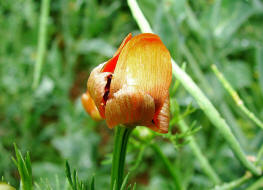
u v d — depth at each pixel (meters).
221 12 0.35
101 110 0.17
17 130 0.55
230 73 0.38
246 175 0.23
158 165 0.47
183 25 0.35
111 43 0.62
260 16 0.39
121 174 0.18
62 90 0.56
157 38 0.16
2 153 0.36
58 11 0.65
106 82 0.17
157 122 0.17
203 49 0.35
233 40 0.41
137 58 0.16
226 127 0.21
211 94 0.34
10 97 0.56
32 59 0.56
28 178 0.17
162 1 0.30
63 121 0.54
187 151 0.39
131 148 0.26
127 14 0.64
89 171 0.47
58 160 0.52
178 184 0.26
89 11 0.58
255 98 0.41
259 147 0.33
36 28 0.57
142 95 0.16
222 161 0.38
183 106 0.35
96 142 0.52
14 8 0.55
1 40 0.56
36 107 0.56
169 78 0.16
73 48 0.58
